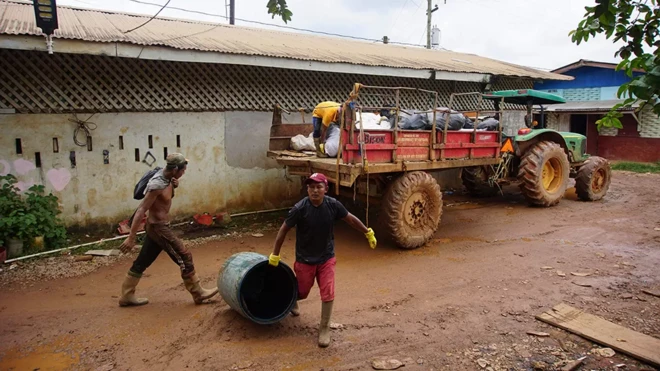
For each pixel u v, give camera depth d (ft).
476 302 15.30
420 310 14.74
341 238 23.80
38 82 21.83
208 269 19.19
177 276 18.47
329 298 12.48
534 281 17.17
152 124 25.07
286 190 30.22
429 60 37.50
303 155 24.61
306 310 14.90
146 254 15.02
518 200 33.73
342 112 19.16
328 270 12.76
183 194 26.45
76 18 27.40
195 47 23.20
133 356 12.01
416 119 22.11
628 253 20.53
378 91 33.71
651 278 17.33
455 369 11.25
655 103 8.54
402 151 20.84
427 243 22.43
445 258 20.24
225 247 22.47
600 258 19.85
